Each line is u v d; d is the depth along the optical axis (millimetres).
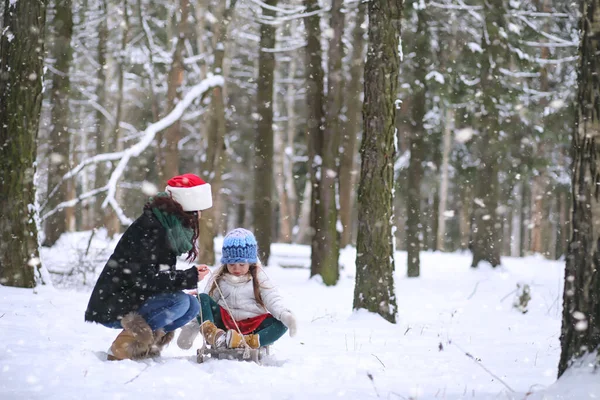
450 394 4773
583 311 4742
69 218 28734
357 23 20047
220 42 18906
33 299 9203
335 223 17094
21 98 10180
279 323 5969
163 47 25438
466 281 18984
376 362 6207
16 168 10172
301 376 5250
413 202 20031
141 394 4305
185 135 34562
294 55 29578
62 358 5227
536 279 19844
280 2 21812
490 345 7887
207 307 5926
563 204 34781
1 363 4961
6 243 10102
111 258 5418
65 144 21359
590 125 4836
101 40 25031
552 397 4398
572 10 21547
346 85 21719
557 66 24219
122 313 5375
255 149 19922
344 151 21453
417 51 19391
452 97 20828
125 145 32625
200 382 4742
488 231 21703
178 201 5582
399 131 23016
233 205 40031
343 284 17234
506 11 20312
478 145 21766
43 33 10406
